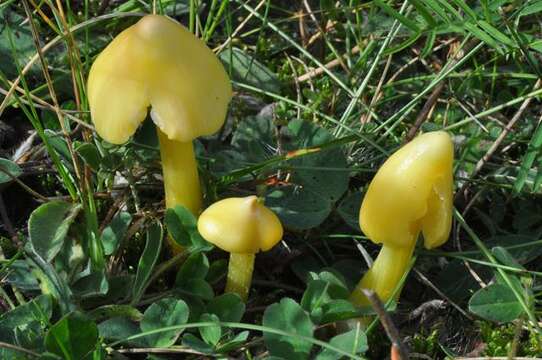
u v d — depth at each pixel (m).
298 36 0.50
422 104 0.47
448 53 0.48
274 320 0.35
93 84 0.35
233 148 0.43
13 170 0.39
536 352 0.37
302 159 0.41
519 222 0.42
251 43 0.49
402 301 0.40
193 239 0.38
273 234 0.35
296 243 0.41
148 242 0.37
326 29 0.49
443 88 0.46
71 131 0.42
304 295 0.36
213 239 0.35
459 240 0.42
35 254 0.38
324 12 0.49
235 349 0.36
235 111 0.45
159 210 0.40
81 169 0.40
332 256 0.41
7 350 0.35
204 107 0.34
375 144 0.40
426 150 0.34
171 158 0.37
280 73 0.48
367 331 0.36
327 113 0.46
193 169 0.38
